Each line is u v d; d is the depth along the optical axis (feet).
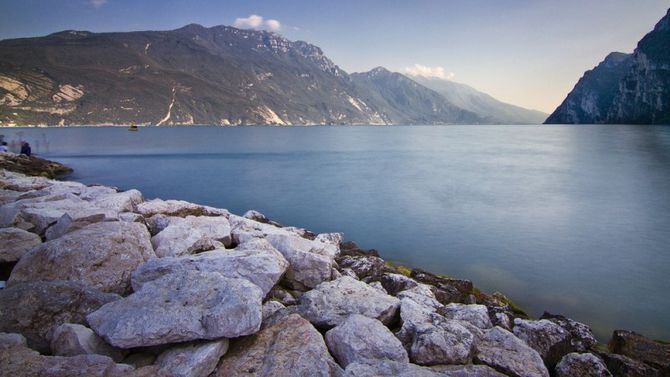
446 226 91.76
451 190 140.87
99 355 18.95
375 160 254.06
